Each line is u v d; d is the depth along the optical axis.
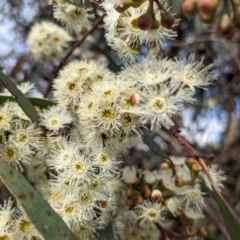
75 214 0.12
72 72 0.13
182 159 0.15
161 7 0.11
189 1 0.09
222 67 0.26
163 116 0.11
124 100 0.12
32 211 0.10
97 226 0.12
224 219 0.11
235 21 0.09
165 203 0.14
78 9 0.15
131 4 0.11
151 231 0.14
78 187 0.12
